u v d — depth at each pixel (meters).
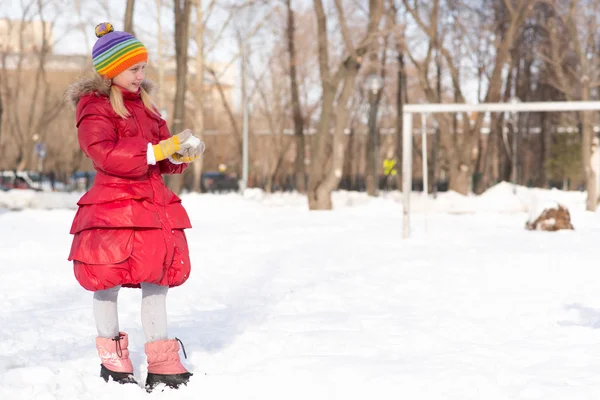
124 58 3.70
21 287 7.47
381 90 35.38
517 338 4.68
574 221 15.66
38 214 19.55
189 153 3.66
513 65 33.62
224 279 7.86
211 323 5.38
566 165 37.00
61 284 7.69
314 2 23.20
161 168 3.89
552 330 4.84
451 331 4.89
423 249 10.32
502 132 37.69
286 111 45.50
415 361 4.04
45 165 49.12
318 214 20.09
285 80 43.19
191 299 6.55
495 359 4.09
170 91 48.31
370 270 8.16
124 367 3.78
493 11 31.83
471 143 27.36
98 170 3.72
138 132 3.77
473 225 15.28
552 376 3.71
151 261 3.61
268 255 10.02
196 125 34.12
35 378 3.79
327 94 22.84
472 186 38.81
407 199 12.33
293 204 26.84
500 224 15.57
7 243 12.05
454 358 4.10
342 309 5.92
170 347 3.74
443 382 3.59
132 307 6.12
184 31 27.11
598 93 34.78
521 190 19.12
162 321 3.77
